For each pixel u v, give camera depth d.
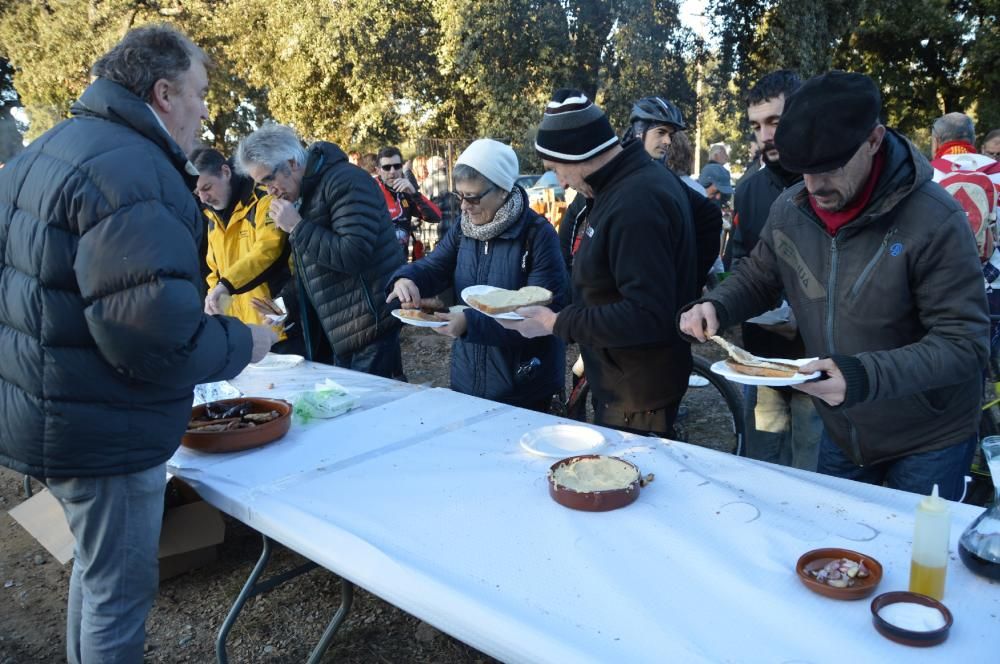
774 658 1.06
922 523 1.18
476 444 1.98
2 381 1.61
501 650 1.16
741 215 2.71
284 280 3.46
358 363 3.27
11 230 1.55
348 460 1.91
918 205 1.54
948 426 1.71
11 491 3.66
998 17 14.98
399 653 2.31
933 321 1.55
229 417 2.16
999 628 1.11
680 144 3.70
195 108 1.80
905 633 1.07
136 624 1.73
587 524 1.49
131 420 1.63
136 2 13.13
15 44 13.33
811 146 1.47
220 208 3.45
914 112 16.91
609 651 1.09
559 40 12.23
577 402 3.41
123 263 1.47
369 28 12.88
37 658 2.38
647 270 1.99
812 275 1.75
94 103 1.61
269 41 13.63
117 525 1.67
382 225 3.17
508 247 2.64
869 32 15.23
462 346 2.81
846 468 1.99
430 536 1.47
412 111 14.27
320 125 14.51
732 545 1.39
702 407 4.44
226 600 2.61
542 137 2.12
